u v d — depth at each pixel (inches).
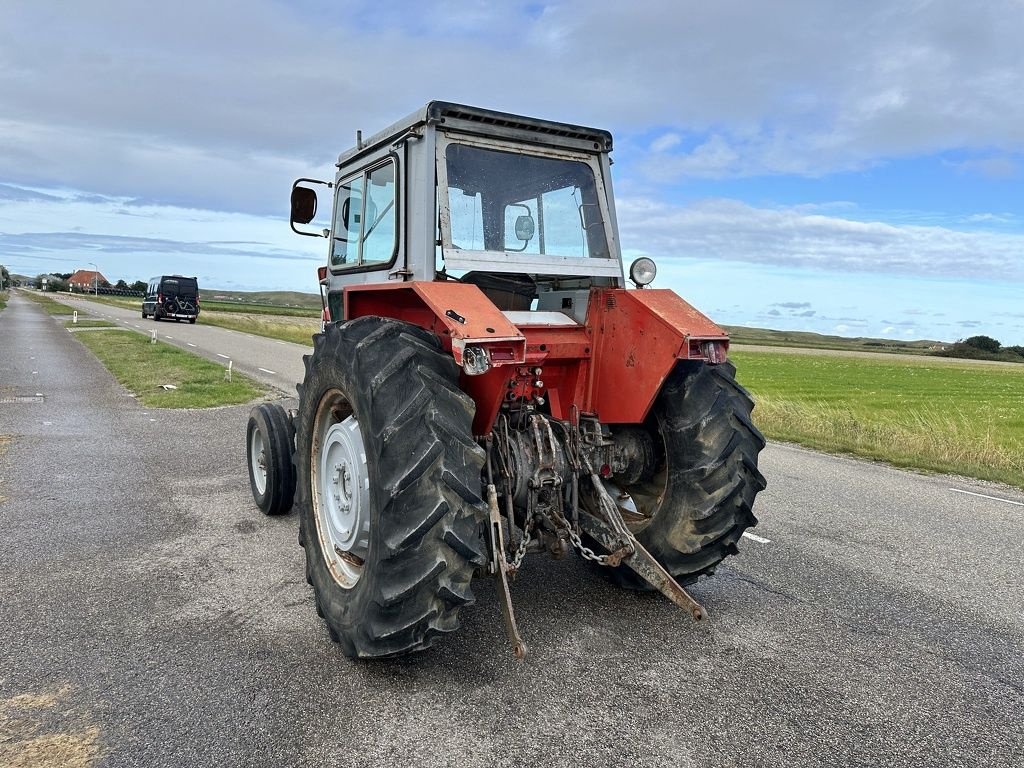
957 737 108.5
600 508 143.3
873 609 158.2
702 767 98.7
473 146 144.3
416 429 112.0
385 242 154.8
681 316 135.6
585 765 98.0
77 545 181.2
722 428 140.2
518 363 111.2
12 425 343.3
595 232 160.2
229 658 124.9
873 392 1243.8
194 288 1596.9
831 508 250.2
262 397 463.2
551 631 140.3
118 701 110.0
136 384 506.0
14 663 120.8
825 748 104.5
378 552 112.5
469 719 108.0
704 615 127.4
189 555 176.7
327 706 110.3
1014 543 211.5
